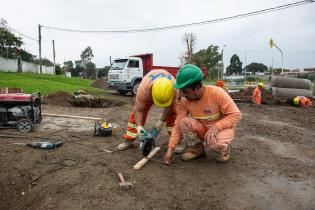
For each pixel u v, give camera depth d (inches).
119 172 157.2
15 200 142.3
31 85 673.0
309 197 138.6
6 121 248.8
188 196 135.7
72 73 2773.1
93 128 265.7
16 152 183.5
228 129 163.9
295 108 543.8
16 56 1547.7
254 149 211.0
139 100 175.0
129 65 689.6
